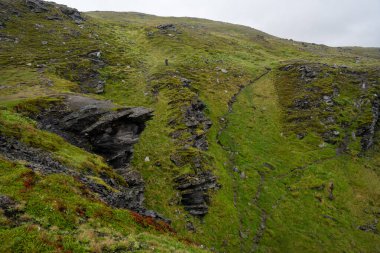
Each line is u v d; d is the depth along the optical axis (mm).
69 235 20875
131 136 47688
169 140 61812
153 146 58812
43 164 31078
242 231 48562
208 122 72500
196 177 51781
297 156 71875
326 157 72375
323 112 87188
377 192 64500
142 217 30344
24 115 43375
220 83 98625
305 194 60531
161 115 70500
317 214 56156
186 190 49281
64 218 22703
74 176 31469
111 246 21500
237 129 77500
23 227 19641
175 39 143000
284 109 91000
